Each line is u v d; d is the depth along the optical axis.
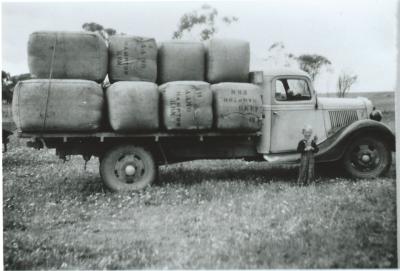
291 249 4.38
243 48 6.93
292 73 7.27
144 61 6.55
